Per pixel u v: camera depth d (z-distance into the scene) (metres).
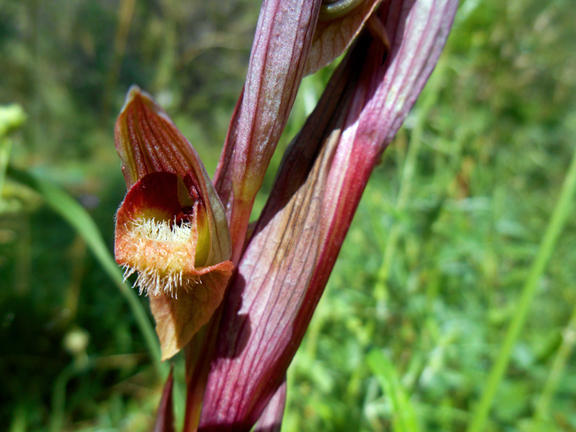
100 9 0.40
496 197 0.17
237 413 0.06
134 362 0.19
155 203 0.05
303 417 0.13
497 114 0.19
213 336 0.06
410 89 0.06
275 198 0.06
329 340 0.14
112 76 0.23
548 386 0.12
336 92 0.06
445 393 0.14
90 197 0.30
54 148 0.46
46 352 0.18
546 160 0.26
